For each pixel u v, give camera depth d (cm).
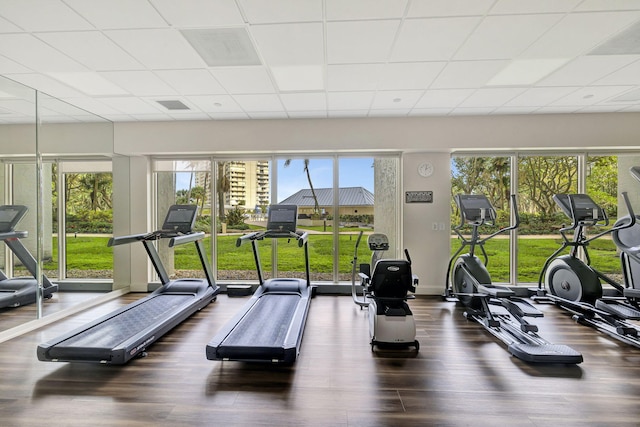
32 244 383
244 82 363
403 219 518
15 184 382
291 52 295
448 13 236
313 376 261
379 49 289
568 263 402
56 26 251
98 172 501
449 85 371
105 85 371
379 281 316
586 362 285
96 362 269
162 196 564
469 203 433
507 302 349
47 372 267
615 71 334
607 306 351
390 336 307
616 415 212
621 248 373
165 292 455
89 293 488
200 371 269
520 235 527
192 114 483
